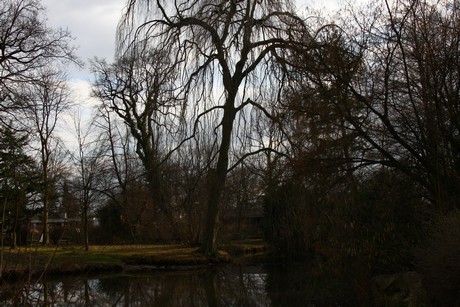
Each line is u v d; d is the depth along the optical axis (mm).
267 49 13352
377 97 9117
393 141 9312
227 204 22328
